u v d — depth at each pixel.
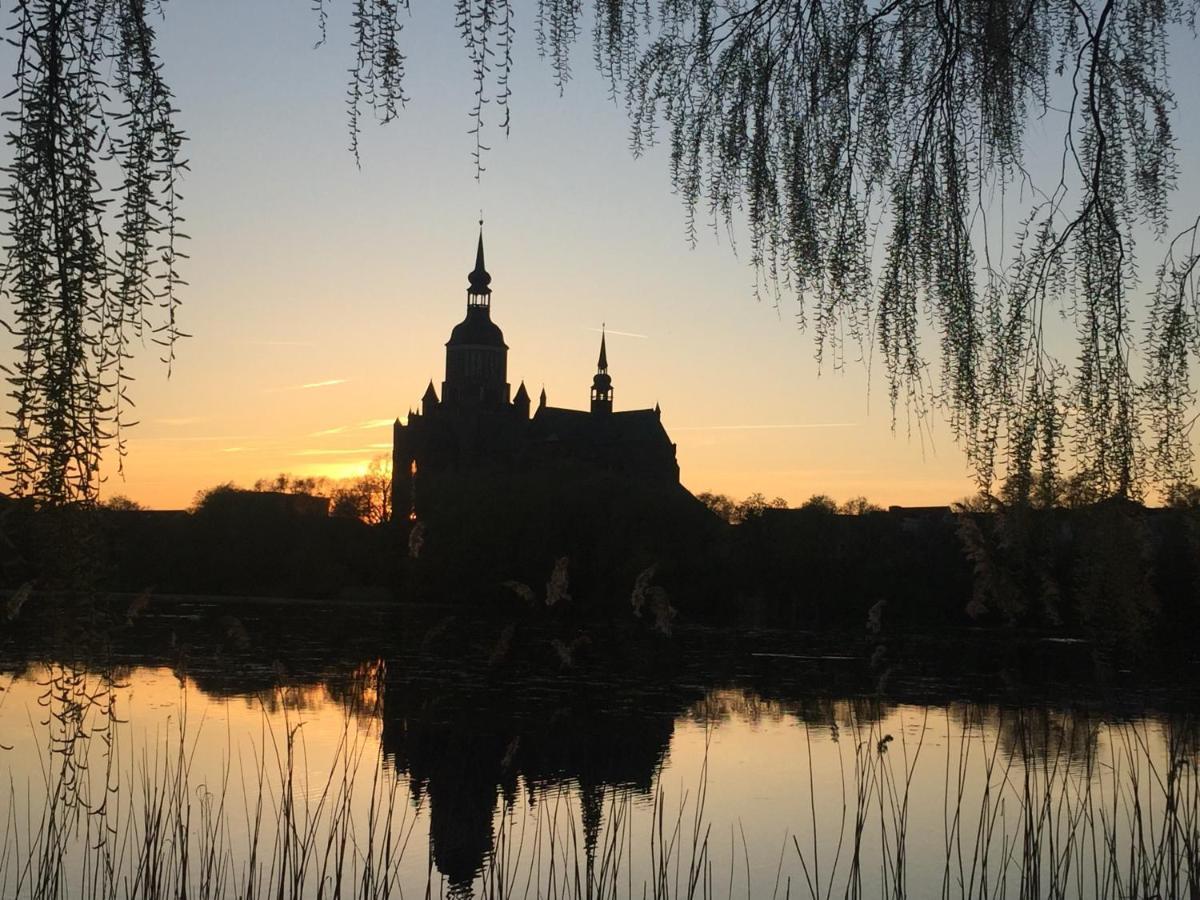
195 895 9.01
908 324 3.47
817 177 3.58
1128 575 3.33
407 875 12.51
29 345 2.48
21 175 2.46
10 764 13.66
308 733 21.16
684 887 11.97
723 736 23.86
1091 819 6.90
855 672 34.09
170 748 17.56
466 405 110.12
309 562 62.19
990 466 3.43
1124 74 3.50
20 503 2.49
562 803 17.39
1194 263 3.34
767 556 52.88
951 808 15.16
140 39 2.55
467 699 28.56
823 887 12.22
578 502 58.38
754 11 3.61
